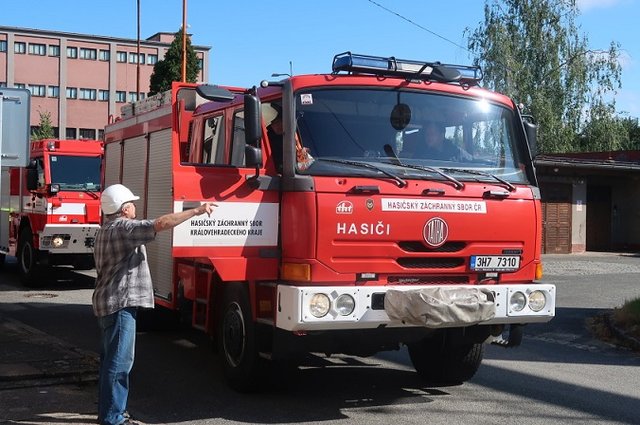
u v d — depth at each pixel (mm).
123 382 5578
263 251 6227
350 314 5855
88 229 14945
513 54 37469
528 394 7199
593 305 13617
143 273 5652
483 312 6102
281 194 6230
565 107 38156
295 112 6168
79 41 73438
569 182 27594
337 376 7773
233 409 6445
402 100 6582
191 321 7684
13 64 70688
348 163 6156
